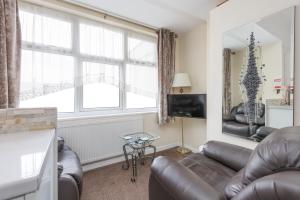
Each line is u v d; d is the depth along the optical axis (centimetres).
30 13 213
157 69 321
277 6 157
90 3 234
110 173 239
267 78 167
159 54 315
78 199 135
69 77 245
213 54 230
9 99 183
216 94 226
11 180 36
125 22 285
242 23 190
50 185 82
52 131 88
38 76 219
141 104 321
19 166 43
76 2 231
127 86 302
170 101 314
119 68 294
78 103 257
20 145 63
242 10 190
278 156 69
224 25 212
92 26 264
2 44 175
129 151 277
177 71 357
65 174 136
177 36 352
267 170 71
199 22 299
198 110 278
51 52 229
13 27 184
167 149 344
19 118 86
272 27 161
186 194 88
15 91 187
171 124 351
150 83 328
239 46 195
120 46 292
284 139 74
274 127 161
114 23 278
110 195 186
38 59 219
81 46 255
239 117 196
